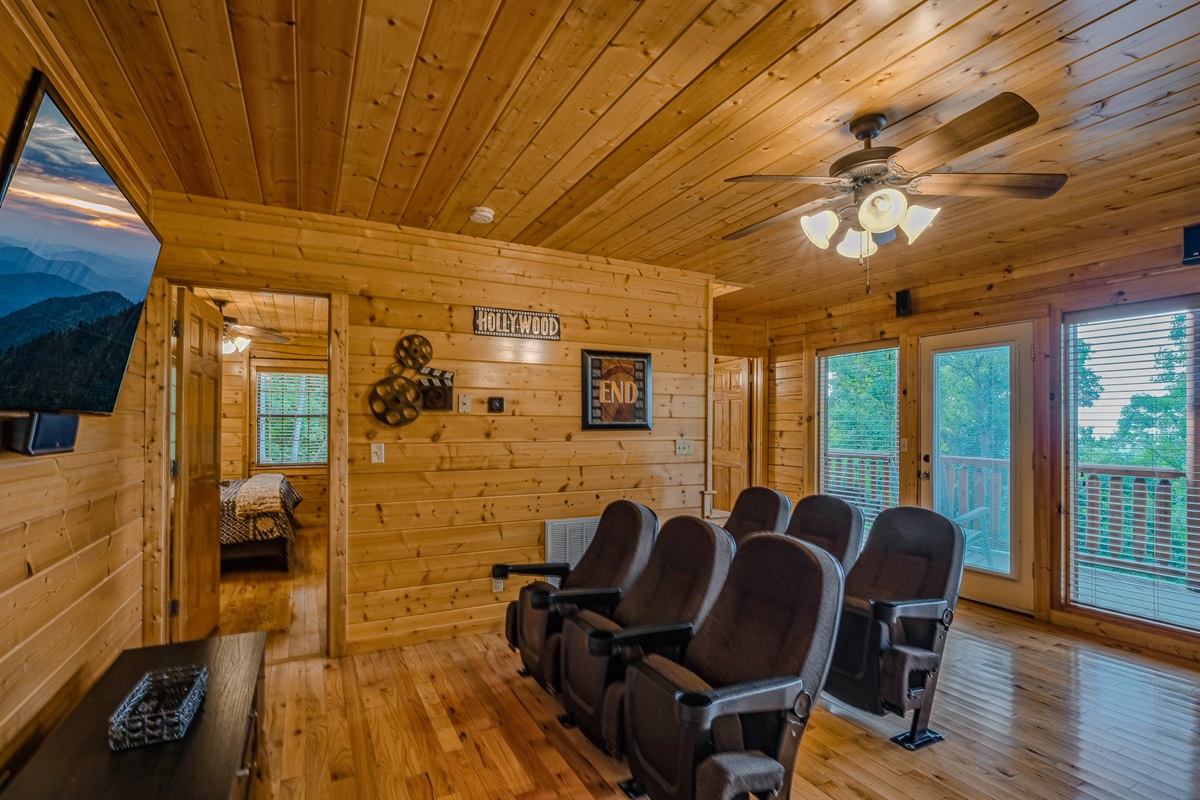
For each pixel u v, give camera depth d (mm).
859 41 1789
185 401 3080
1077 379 3881
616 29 1742
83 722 1505
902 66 1919
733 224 3451
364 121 2273
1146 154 2523
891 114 2225
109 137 2303
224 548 5102
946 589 2389
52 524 1753
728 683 1814
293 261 3236
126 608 2533
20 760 1542
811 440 5812
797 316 6051
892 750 2381
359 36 1771
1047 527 3973
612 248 3930
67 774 1285
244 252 3123
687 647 2047
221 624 3838
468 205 3170
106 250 1680
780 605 1812
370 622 3400
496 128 2330
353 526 3373
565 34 1765
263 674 2080
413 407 3504
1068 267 3906
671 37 1777
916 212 2467
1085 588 3805
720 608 1979
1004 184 2162
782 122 2289
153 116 2221
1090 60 1878
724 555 2238
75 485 1940
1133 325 3619
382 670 3117
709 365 4539
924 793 2100
